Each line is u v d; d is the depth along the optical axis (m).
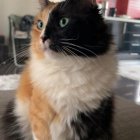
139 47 1.33
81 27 0.32
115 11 1.35
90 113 0.34
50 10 0.33
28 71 0.37
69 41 0.32
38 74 0.34
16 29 1.49
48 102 0.33
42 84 0.33
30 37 0.38
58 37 0.32
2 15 1.67
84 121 0.34
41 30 0.33
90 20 0.33
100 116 0.35
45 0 0.37
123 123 0.50
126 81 1.04
